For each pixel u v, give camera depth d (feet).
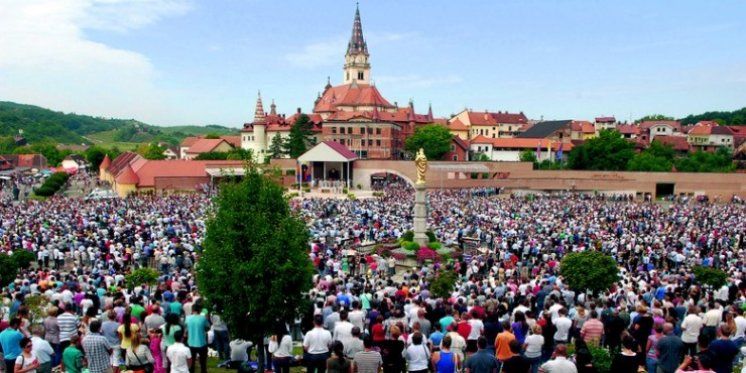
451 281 92.38
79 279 90.33
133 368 52.80
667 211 249.75
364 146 488.44
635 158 431.84
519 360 48.52
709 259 130.52
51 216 185.98
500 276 106.32
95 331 53.11
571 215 223.71
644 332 63.41
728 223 204.33
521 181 397.39
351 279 98.84
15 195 334.85
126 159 426.10
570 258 100.89
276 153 511.81
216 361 68.95
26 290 80.28
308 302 63.62
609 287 97.55
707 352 50.85
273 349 61.05
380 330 57.31
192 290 84.69
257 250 59.11
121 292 76.95
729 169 432.25
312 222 181.37
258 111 565.94
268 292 59.06
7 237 139.54
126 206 226.17
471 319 62.28
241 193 61.77
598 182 395.14
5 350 54.03
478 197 319.06
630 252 142.92
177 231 160.04
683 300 78.02
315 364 56.13
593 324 60.18
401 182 430.20
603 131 441.68
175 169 374.22
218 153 484.33
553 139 604.49
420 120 554.87
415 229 156.46
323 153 388.37
